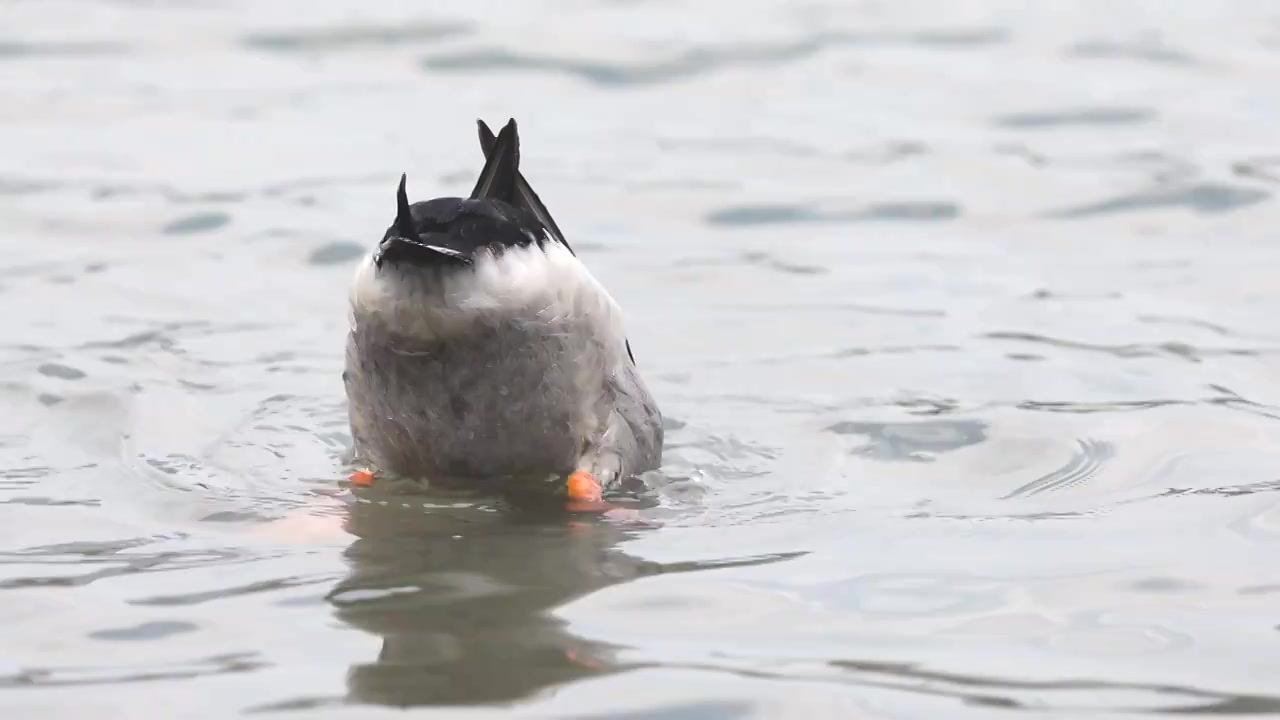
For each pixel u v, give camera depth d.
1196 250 15.53
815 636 7.96
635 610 8.29
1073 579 8.73
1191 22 23.59
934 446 11.17
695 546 9.30
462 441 10.22
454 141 18.75
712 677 7.48
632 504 10.09
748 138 19.05
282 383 12.42
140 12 24.30
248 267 15.16
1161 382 12.27
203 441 11.20
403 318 9.49
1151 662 7.67
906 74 21.42
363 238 15.84
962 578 8.76
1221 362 12.68
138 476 10.48
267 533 9.48
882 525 9.66
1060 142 18.78
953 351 13.12
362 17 23.97
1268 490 10.11
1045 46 22.56
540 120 19.64
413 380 9.92
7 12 24.14
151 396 12.00
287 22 23.75
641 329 13.80
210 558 9.05
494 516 9.83
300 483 10.47
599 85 21.06
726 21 23.91
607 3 24.81
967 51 22.41
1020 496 10.17
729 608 8.31
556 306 9.74
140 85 20.83
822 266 15.33
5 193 16.97
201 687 7.36
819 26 23.61
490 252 9.47
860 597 8.48
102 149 18.45
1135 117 19.56
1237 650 7.78
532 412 10.06
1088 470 10.60
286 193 17.12
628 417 10.50
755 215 16.73
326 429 11.54
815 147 18.72
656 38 22.95
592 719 7.05
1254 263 15.09
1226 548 9.16
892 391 12.27
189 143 18.72
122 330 13.46
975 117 19.72
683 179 17.70
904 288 14.73
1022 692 7.35
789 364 12.93
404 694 7.27
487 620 8.14
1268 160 17.89
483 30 23.30
